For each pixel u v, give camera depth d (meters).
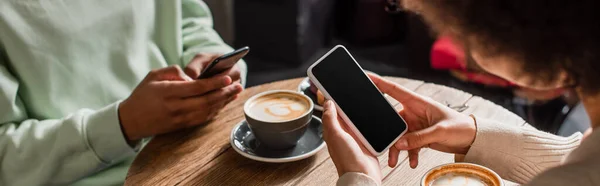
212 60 1.11
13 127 1.08
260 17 2.69
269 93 1.06
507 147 0.91
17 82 1.09
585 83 0.58
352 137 0.88
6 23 1.08
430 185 0.76
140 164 0.99
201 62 1.21
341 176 0.78
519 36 0.56
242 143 1.03
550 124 1.99
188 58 1.33
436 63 1.91
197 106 1.07
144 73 1.27
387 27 2.98
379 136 0.87
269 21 2.68
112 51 1.22
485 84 1.92
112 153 1.08
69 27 1.16
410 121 0.99
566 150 0.92
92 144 1.06
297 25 2.63
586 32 0.53
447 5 0.58
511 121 1.10
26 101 1.13
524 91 0.69
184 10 1.44
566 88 0.62
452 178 0.78
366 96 0.90
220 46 1.37
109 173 1.15
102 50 1.21
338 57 0.91
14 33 1.09
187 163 1.00
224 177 0.96
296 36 2.66
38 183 1.06
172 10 1.33
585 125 1.61
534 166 0.92
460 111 1.14
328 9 2.93
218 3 2.68
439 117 0.94
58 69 1.14
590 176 0.58
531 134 0.93
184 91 1.05
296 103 1.04
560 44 0.55
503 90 2.12
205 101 1.07
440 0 0.59
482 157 0.92
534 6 0.53
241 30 2.78
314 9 2.76
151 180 0.95
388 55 2.92
